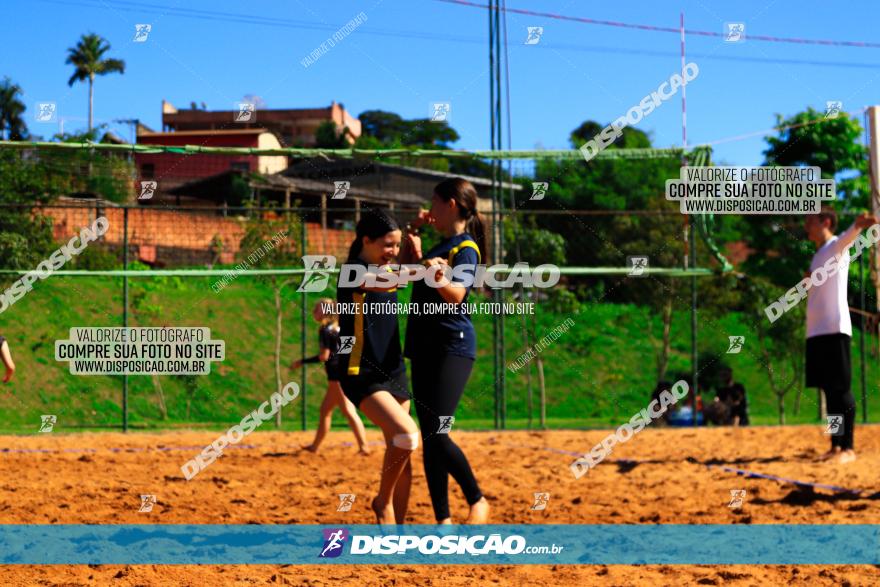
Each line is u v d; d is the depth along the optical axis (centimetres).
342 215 2256
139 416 1458
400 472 488
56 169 1566
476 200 503
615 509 607
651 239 1844
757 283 1634
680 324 1992
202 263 1809
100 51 3231
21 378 1430
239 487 717
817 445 998
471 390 1705
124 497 660
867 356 1800
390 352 480
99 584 398
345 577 413
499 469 820
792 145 1977
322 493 688
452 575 420
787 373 1814
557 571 428
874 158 806
